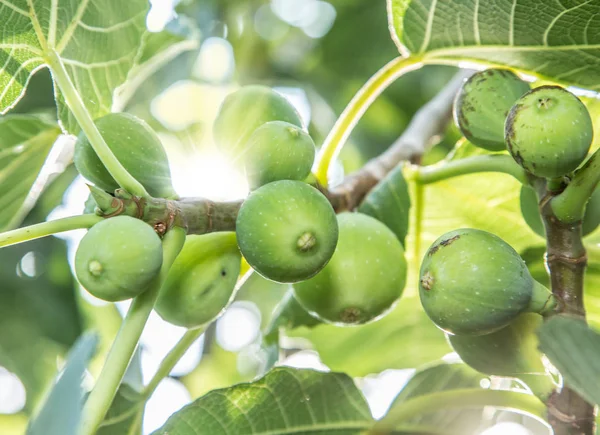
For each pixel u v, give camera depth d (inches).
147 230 25.2
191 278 27.7
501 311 25.7
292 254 25.9
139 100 39.2
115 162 25.7
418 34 29.5
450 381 29.8
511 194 32.8
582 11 27.3
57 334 41.1
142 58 34.4
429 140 35.5
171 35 34.7
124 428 29.2
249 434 28.8
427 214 33.5
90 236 25.1
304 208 26.0
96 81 30.2
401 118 46.8
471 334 26.1
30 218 38.6
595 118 30.0
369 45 47.1
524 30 28.2
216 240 28.0
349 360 36.7
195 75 40.3
